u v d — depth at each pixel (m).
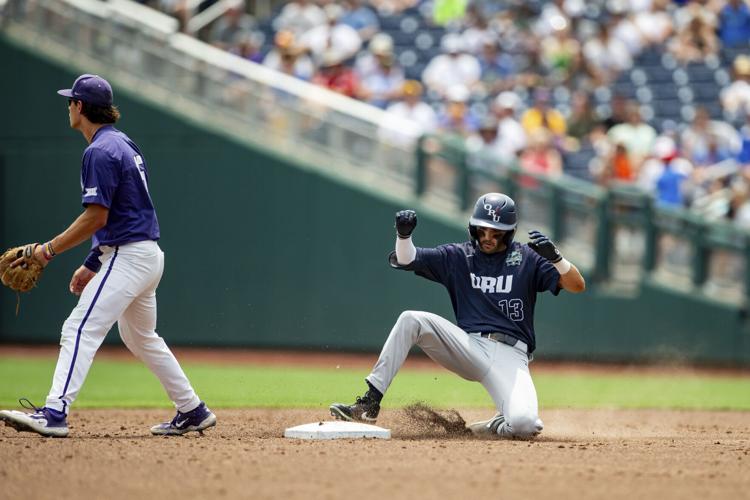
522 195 56.88
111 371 51.25
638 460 21.33
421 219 57.91
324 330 59.66
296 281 60.03
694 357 56.25
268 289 60.38
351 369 52.91
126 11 62.06
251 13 71.31
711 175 61.19
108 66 62.19
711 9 74.94
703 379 52.66
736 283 56.31
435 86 67.06
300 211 59.94
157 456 20.98
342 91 64.06
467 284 25.62
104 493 17.39
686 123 68.06
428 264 25.72
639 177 61.16
